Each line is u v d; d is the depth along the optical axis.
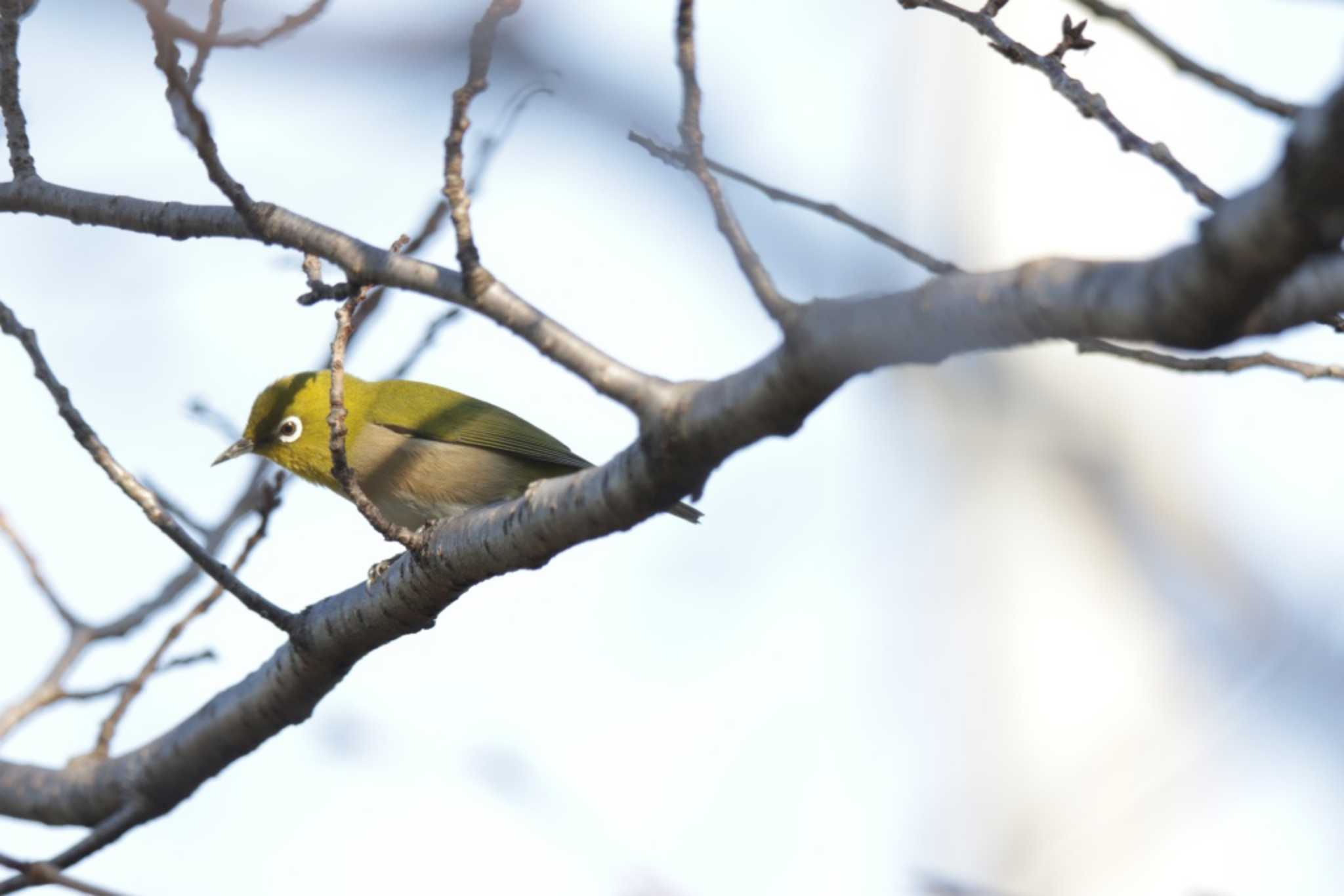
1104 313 6.07
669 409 8.12
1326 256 6.16
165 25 7.97
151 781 12.19
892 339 6.85
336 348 9.82
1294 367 9.21
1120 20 8.41
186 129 8.97
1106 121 8.09
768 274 7.41
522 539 9.51
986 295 6.49
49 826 12.74
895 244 8.50
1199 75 8.29
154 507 10.68
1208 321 5.79
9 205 10.88
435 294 8.73
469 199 8.25
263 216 9.32
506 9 7.29
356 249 9.10
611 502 8.80
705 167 7.56
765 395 7.58
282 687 11.47
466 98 7.94
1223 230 5.52
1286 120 8.15
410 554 10.41
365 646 10.97
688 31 7.73
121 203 10.34
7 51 10.66
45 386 10.38
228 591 10.98
